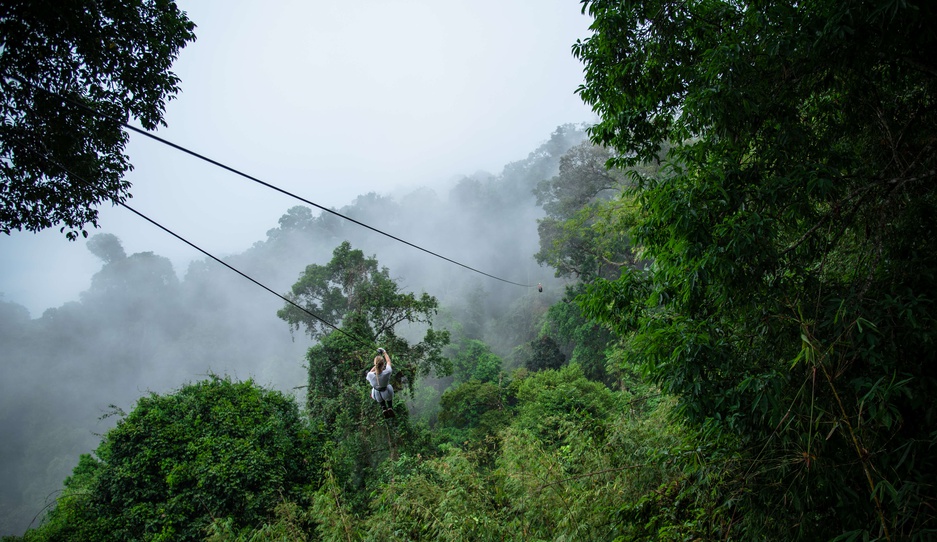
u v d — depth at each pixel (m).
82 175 7.16
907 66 4.28
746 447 4.54
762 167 4.69
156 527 11.10
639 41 5.60
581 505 6.74
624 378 20.72
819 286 4.25
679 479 5.79
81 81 6.76
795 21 4.18
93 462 16.27
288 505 9.84
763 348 4.48
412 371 24.59
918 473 3.38
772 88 4.63
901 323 3.72
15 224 7.12
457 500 7.82
